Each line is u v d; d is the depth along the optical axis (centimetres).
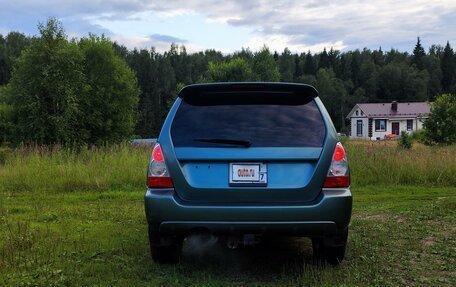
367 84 13700
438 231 609
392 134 8138
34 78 3712
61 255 488
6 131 3831
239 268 455
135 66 11912
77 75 3841
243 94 434
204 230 398
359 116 8556
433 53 17225
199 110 429
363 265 459
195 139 411
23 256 477
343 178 406
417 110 8369
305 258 492
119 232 605
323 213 393
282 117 421
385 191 1084
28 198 960
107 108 4228
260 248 537
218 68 5478
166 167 407
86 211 779
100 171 1177
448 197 946
